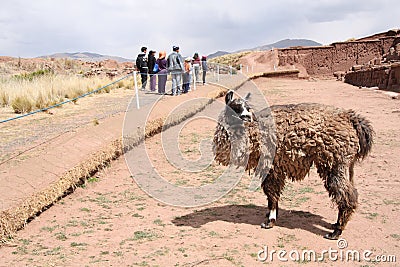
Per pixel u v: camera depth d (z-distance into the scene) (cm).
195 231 704
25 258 610
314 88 3575
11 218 702
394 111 1906
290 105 691
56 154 1044
